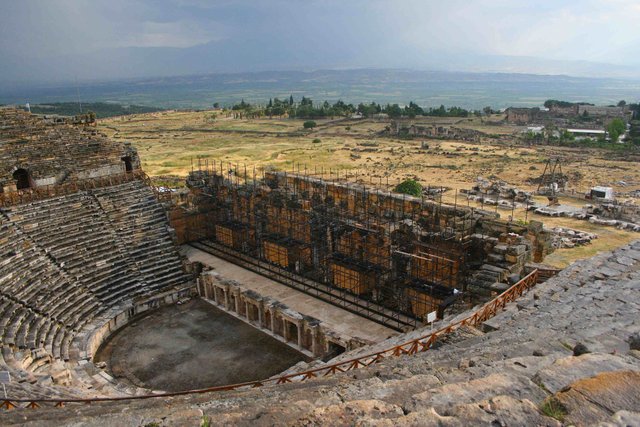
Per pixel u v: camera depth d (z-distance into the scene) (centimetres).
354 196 5253
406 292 4331
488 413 927
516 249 3862
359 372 1650
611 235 7100
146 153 14675
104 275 4934
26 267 4406
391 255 4512
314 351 4109
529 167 12438
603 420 841
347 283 4756
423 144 15888
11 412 1675
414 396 1069
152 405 1658
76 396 2933
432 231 4500
